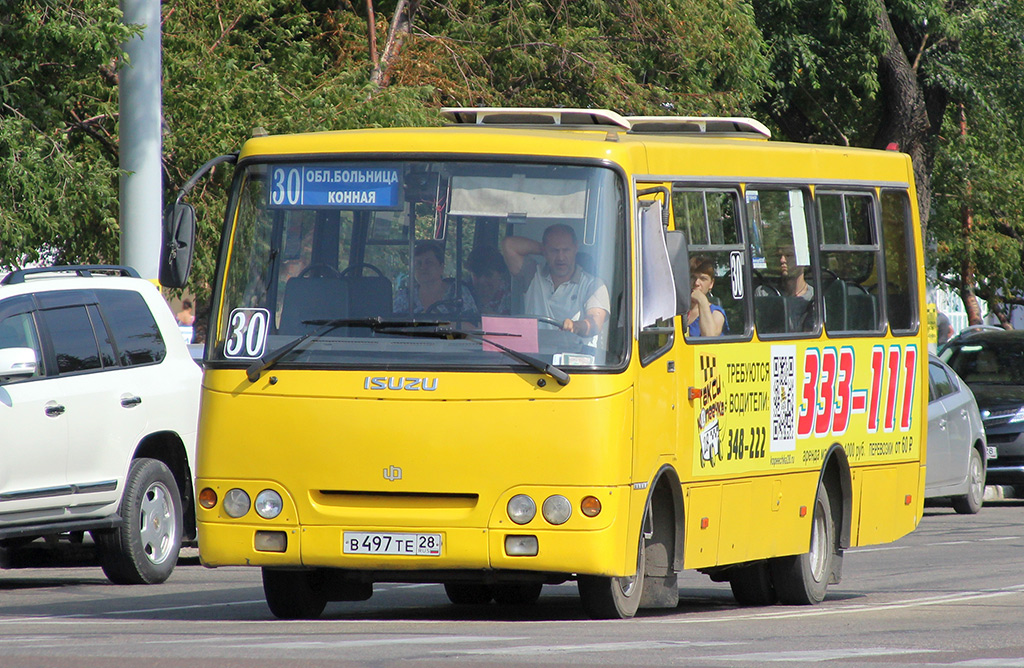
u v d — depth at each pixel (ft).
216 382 124.47
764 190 148.46
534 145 124.77
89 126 270.05
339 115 267.39
